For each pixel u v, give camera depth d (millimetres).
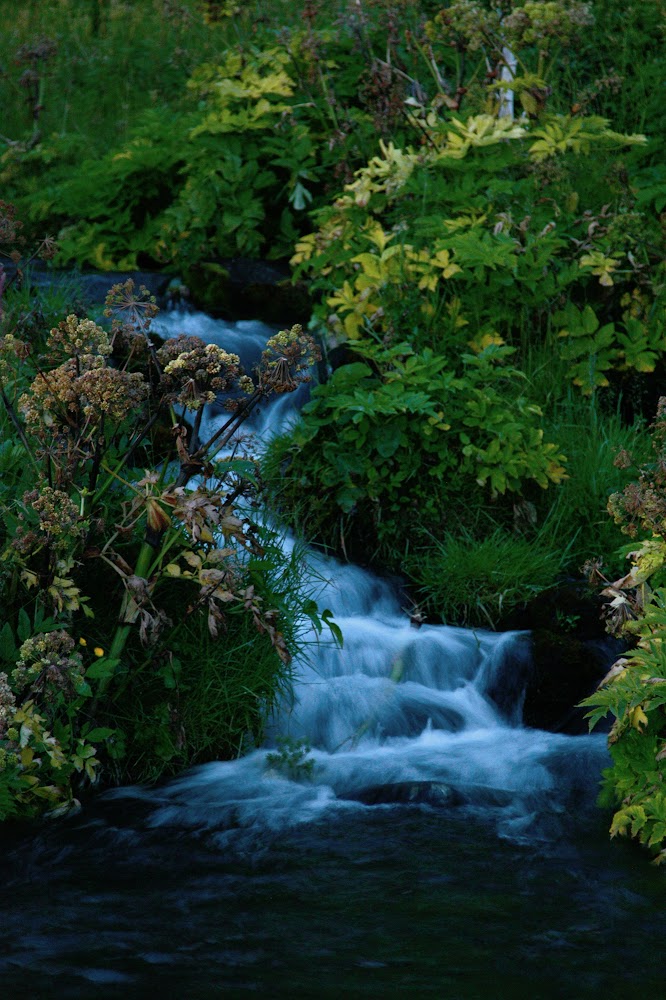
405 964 4012
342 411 7426
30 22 16234
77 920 4289
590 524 7332
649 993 3852
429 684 6551
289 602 6125
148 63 14602
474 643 6668
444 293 8477
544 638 6504
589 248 8523
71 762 5266
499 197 8719
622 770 5152
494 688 6488
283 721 6078
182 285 9484
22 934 4176
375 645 6633
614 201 9023
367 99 9805
